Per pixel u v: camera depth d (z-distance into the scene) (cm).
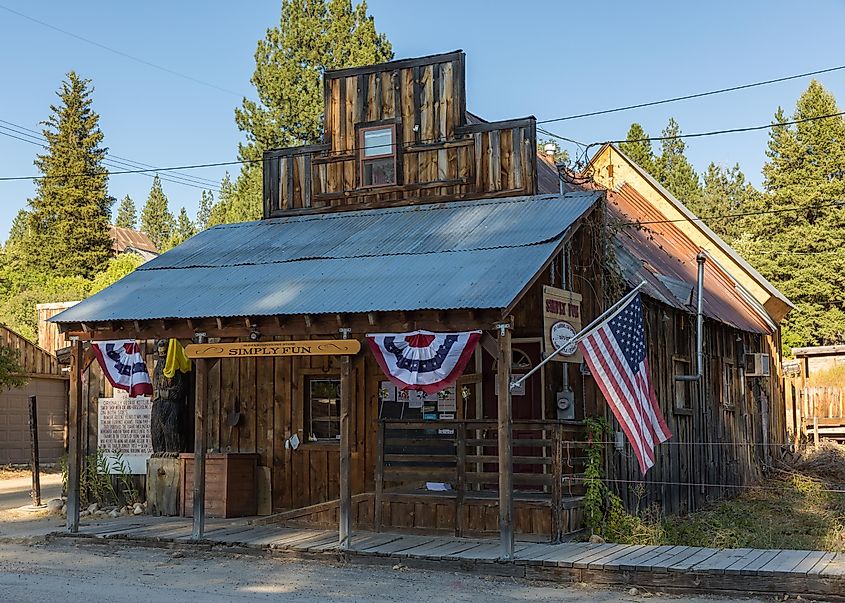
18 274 5169
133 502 1708
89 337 1380
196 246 1652
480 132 1599
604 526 1321
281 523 1458
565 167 1719
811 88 4091
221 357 1307
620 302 1291
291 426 1616
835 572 973
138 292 1435
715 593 1010
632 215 2431
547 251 1278
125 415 1738
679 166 5919
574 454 1402
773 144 4134
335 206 1703
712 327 2019
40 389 3231
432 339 1170
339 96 1719
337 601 973
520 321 1489
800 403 2912
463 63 1630
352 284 1296
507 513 1135
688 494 1764
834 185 3906
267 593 1017
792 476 2391
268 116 3669
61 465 1819
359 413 1564
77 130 5525
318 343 1246
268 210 1762
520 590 1048
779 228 4003
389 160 1667
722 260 2625
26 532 1462
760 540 1365
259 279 1403
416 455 1376
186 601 967
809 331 3831
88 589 1034
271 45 3728
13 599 972
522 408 1495
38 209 5441
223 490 1569
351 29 3716
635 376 1249
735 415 2175
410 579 1108
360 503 1408
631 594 1029
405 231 1504
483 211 1520
